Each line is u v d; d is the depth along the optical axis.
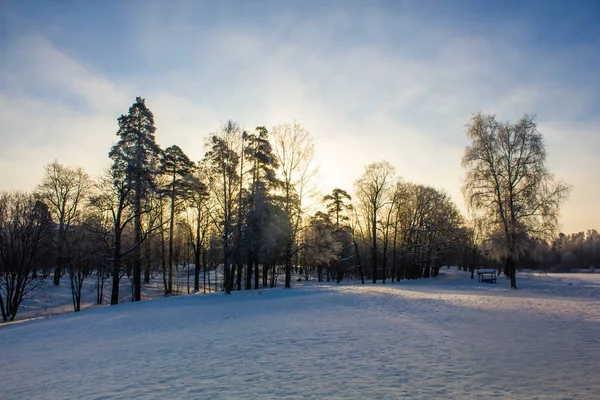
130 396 8.02
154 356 11.80
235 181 32.72
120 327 18.64
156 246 42.12
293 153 35.31
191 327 17.17
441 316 17.27
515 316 16.92
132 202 30.14
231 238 32.88
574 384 7.70
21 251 35.31
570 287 35.53
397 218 54.06
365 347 11.44
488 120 34.72
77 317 23.28
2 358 13.69
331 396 7.36
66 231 38.25
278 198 34.97
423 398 7.07
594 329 13.66
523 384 7.75
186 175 37.44
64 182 45.88
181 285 53.41
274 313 20.22
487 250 34.91
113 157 29.89
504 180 33.47
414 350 10.88
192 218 49.31
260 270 64.44
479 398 7.00
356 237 62.00
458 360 9.70
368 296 26.94
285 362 10.09
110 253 31.56
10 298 32.66
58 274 45.22
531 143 32.53
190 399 7.59
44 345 15.70
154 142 31.09
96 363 11.53
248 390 7.95
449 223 60.88
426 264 66.81
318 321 16.81
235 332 15.12
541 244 32.59
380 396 7.25
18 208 34.62
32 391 9.05
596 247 103.44
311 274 78.38
